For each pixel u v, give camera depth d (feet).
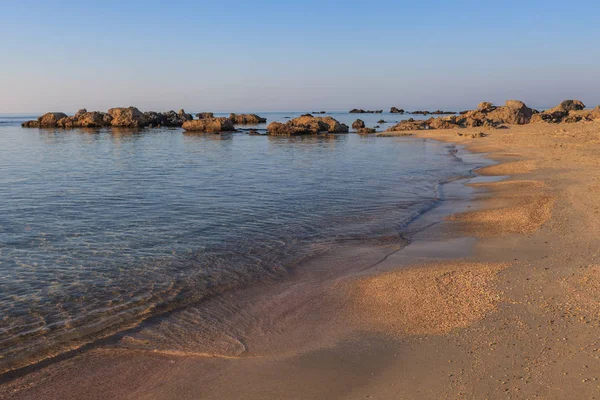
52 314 27.09
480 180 75.31
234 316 27.04
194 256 37.91
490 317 23.93
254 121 360.89
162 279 32.81
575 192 55.67
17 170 89.45
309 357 21.62
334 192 67.00
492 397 16.83
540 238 38.88
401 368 19.84
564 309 23.93
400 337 22.94
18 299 29.04
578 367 18.19
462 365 19.43
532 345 20.47
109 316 26.96
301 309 27.71
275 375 20.11
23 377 20.62
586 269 29.73
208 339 24.11
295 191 67.67
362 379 19.30
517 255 34.99
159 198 61.46
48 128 277.03
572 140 125.80
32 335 24.56
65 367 21.43
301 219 50.60
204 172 88.48
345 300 28.73
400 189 69.62
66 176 81.66
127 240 42.01
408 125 250.98
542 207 49.73
